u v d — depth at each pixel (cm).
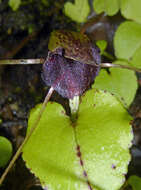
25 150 6
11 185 8
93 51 7
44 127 6
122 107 6
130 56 8
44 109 6
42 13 11
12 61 7
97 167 6
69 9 10
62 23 11
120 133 6
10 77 10
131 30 9
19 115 10
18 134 9
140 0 9
